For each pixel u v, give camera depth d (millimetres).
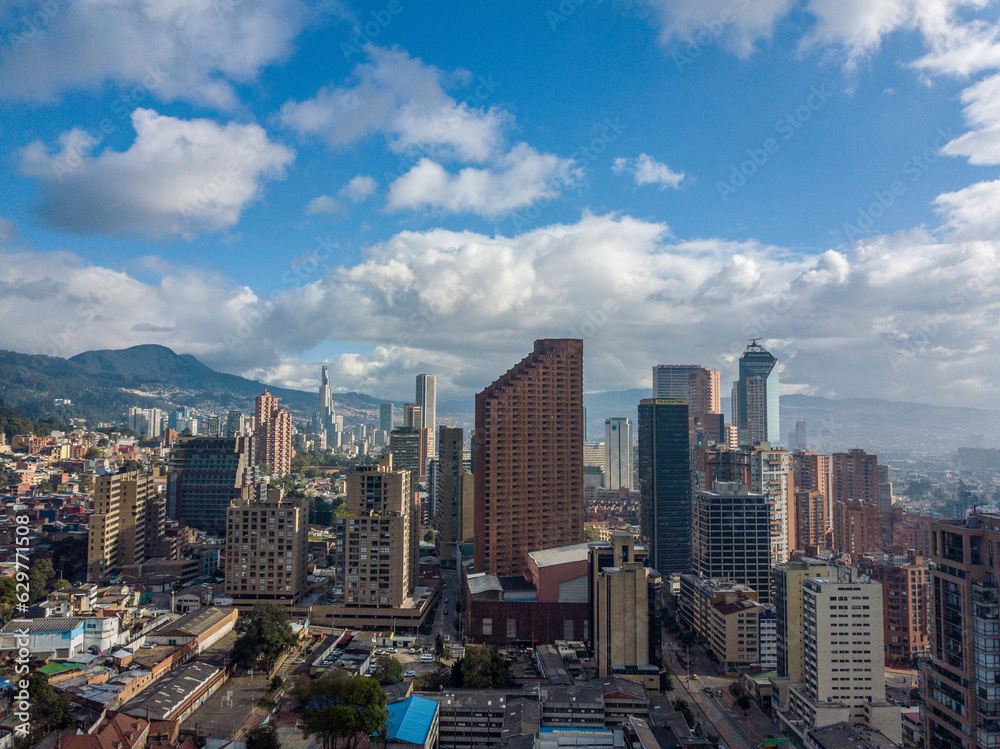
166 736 182500
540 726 195875
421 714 194000
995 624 141625
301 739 192625
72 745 164000
